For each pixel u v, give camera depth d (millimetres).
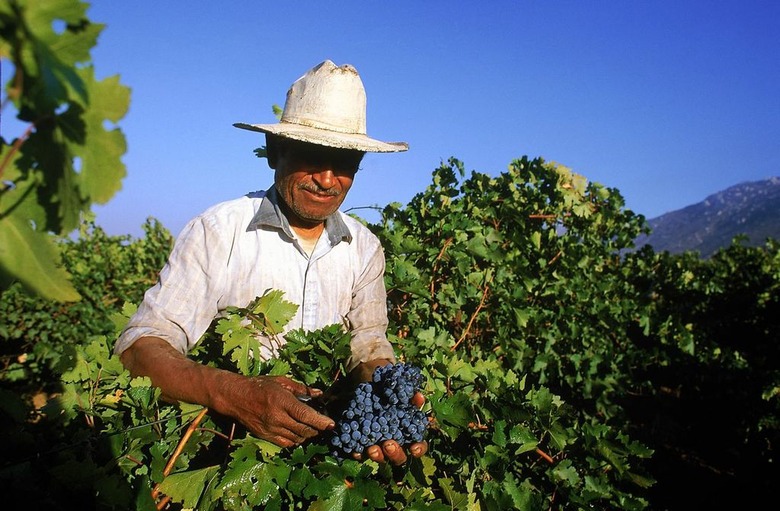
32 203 828
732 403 7121
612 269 7344
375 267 2697
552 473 2561
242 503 1743
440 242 4445
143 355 2000
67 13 745
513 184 5219
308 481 1759
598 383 5609
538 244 5160
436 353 2861
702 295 10188
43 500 1503
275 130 2141
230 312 2225
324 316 2498
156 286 2225
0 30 679
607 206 6004
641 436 7113
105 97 780
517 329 4793
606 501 2707
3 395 1728
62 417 1902
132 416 1853
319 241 2465
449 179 4906
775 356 9453
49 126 772
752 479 6348
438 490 2309
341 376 2480
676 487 6230
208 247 2223
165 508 1863
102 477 1597
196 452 1851
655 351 7000
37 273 850
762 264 11531
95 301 8359
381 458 1792
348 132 2326
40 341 7551
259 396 1767
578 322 5637
